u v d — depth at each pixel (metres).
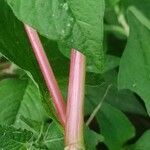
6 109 0.27
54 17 0.19
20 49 0.25
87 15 0.18
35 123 0.26
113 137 0.31
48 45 0.27
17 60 0.24
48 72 0.23
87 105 0.31
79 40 0.18
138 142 0.31
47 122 0.27
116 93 0.33
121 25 0.35
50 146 0.25
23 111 0.28
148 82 0.30
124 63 0.30
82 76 0.21
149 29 0.33
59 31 0.19
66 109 0.22
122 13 0.35
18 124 0.26
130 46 0.32
